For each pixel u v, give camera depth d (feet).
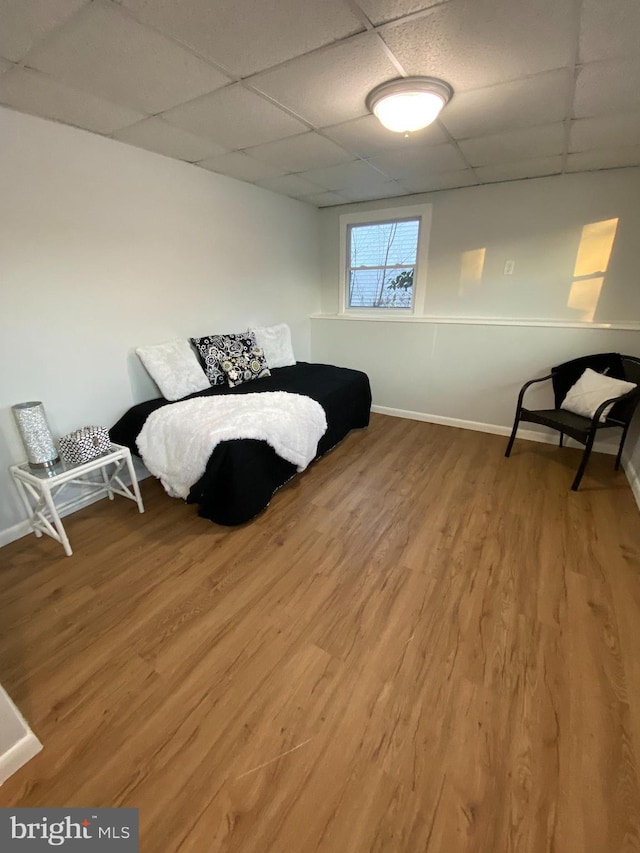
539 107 6.02
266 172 9.64
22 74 5.06
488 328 11.14
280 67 4.96
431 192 11.44
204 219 9.67
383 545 6.81
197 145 7.77
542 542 6.84
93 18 3.99
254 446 7.22
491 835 3.24
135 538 7.04
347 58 4.77
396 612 5.43
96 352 7.94
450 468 9.62
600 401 8.66
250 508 7.26
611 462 9.82
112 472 8.63
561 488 8.61
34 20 4.00
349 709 4.20
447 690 4.38
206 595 5.74
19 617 5.37
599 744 3.85
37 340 6.95
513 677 4.52
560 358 10.41
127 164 7.78
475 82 5.29
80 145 6.98
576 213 9.75
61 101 5.84
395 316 13.08
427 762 3.73
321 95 5.70
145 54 4.66
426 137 7.31
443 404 12.57
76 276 7.33
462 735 3.94
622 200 9.22
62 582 6.00
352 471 9.52
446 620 5.29
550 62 4.82
